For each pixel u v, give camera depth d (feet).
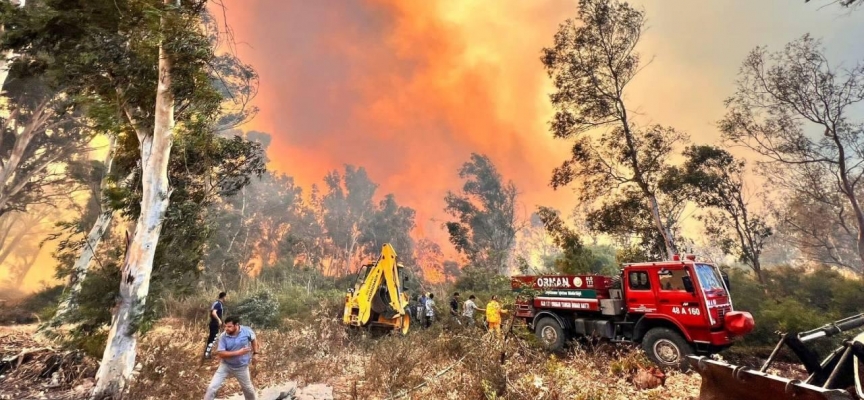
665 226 55.42
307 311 55.88
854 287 44.24
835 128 51.80
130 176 29.17
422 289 77.25
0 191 55.57
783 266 60.13
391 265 41.04
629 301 30.53
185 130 27.45
